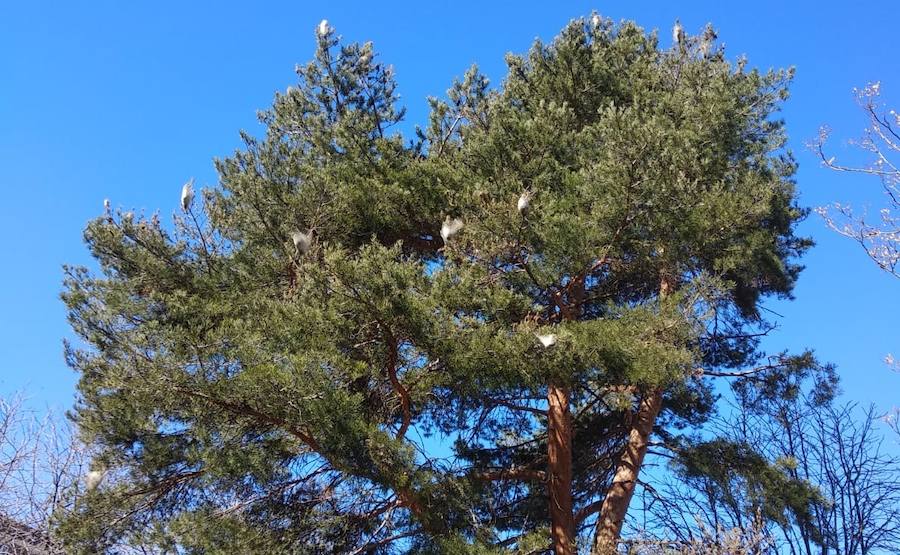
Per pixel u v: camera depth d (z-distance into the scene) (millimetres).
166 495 9312
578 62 13289
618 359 9258
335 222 11281
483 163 11492
